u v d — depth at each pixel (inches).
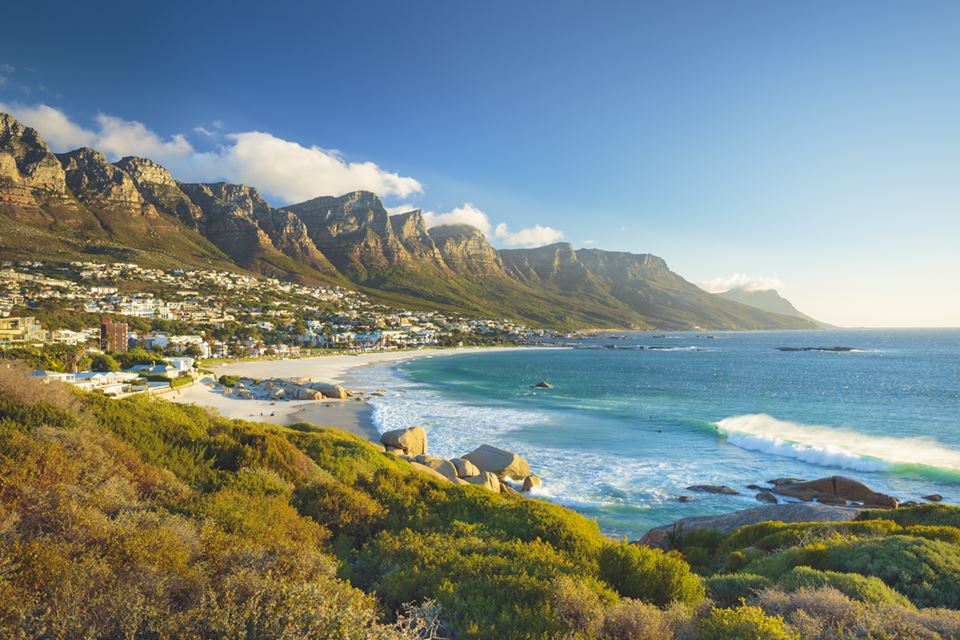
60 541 260.1
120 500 356.2
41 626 185.6
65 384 642.8
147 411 694.5
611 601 323.0
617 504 1268.5
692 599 372.2
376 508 529.0
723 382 4111.7
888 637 269.4
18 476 324.8
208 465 564.7
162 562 255.4
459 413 2598.4
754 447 1871.3
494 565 362.6
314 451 828.6
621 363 6254.9
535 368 5526.6
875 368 5329.7
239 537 338.6
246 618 200.8
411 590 320.5
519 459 1499.8
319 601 219.0
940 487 1427.2
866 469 1585.9
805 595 328.5
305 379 3932.1
